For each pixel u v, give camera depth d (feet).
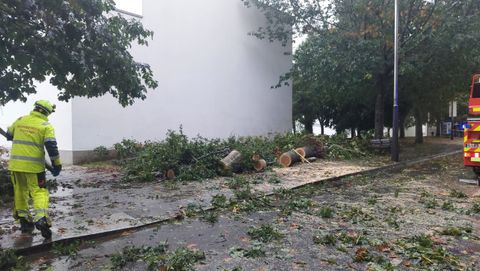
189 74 56.80
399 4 53.72
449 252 16.96
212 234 19.45
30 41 26.13
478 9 53.67
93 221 20.93
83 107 45.24
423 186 33.78
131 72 33.37
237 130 65.26
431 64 58.44
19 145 18.01
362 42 52.70
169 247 17.51
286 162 44.55
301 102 101.60
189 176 34.37
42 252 17.07
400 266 15.30
